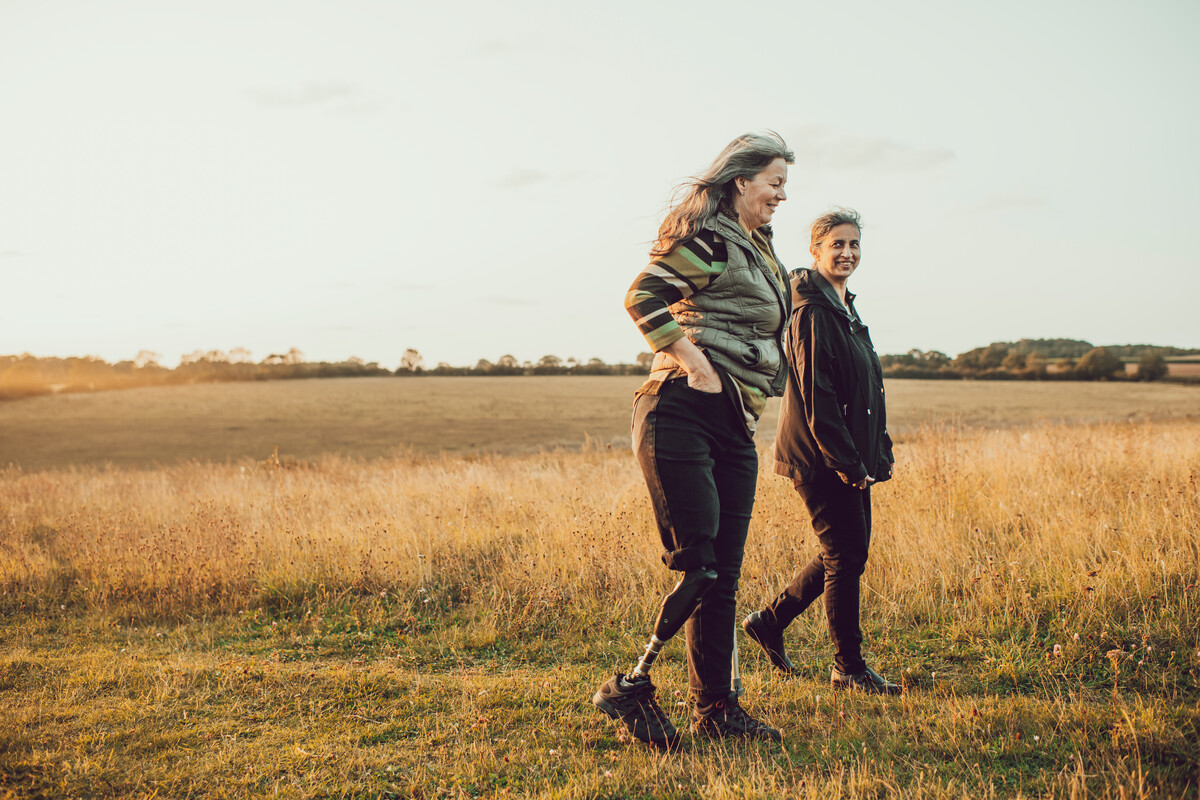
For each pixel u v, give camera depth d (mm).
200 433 38625
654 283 2326
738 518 2545
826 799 2086
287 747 2594
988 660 3141
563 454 17719
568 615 4160
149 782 2359
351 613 4438
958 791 2119
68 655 3762
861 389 2877
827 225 2938
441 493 7473
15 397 66750
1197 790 2004
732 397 2420
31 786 2311
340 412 49125
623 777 2295
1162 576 3502
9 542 6086
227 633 4242
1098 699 2713
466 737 2682
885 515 4879
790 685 3082
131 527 6547
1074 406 41062
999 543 4410
